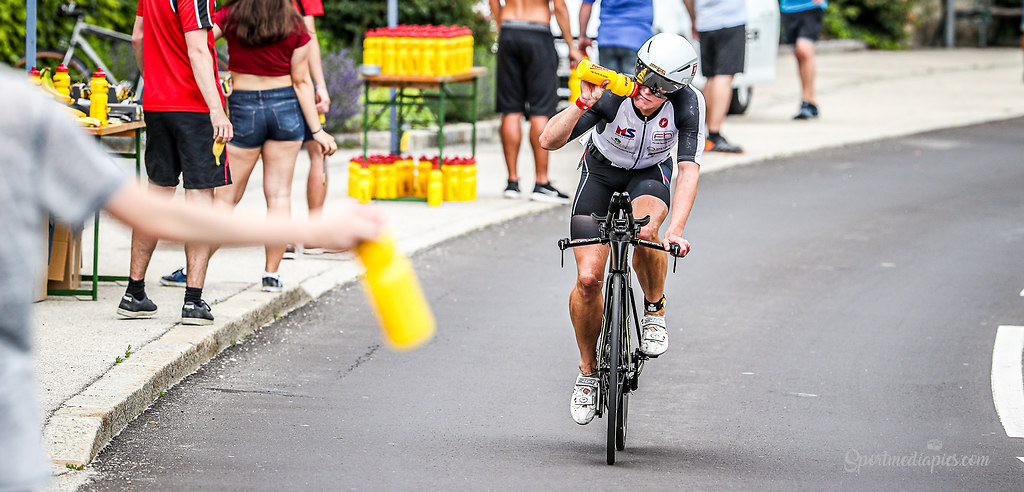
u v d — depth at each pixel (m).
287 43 18.27
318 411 14.45
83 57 33.78
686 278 21.77
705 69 35.59
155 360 15.09
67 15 33.47
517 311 19.44
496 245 24.11
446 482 12.19
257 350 16.98
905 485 12.44
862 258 23.48
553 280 21.50
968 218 27.27
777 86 54.16
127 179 5.86
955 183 31.34
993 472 12.89
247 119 18.30
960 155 35.53
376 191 28.19
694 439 13.81
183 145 17.02
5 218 5.60
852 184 31.12
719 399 15.31
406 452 13.10
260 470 12.40
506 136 28.52
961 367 16.84
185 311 16.86
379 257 6.04
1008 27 82.50
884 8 75.62
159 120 17.00
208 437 13.36
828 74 58.69
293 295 19.44
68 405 13.20
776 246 24.39
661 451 13.38
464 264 22.52
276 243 5.98
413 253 23.17
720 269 22.47
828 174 32.47
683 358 17.09
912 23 77.12
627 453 13.29
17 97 5.61
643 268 14.73
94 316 17.31
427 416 14.39
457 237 24.72
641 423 14.36
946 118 43.12
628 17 30.45
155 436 13.31
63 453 12.16
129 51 35.56
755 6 43.81
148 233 5.88
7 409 5.74
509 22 27.83
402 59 28.20
